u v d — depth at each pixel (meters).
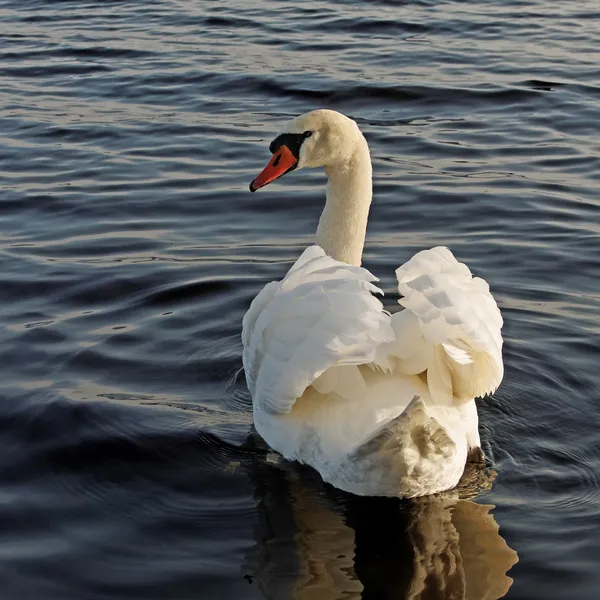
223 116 15.15
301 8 21.92
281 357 6.34
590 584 5.57
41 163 13.38
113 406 7.60
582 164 13.05
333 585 5.65
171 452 7.04
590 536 6.02
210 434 7.26
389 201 12.03
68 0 23.39
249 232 11.31
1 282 9.91
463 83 16.38
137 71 17.48
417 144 13.90
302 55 18.19
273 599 5.50
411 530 6.16
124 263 10.41
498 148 13.69
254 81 16.66
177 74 17.23
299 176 13.05
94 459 6.96
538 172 12.84
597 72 16.78
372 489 6.09
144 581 5.64
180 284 9.86
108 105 15.80
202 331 8.94
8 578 5.66
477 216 11.61
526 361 8.34
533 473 6.77
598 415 7.51
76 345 8.62
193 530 6.16
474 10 21.42
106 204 12.04
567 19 20.53
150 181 12.73
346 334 5.90
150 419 7.45
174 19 21.23
